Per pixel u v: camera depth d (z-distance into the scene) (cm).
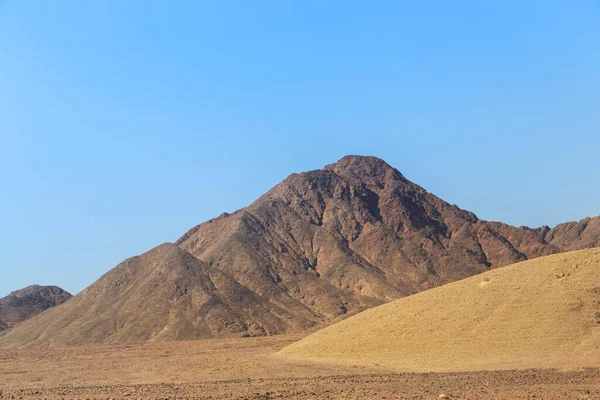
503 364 6788
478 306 8125
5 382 8088
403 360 7506
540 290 7950
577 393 4675
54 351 15138
